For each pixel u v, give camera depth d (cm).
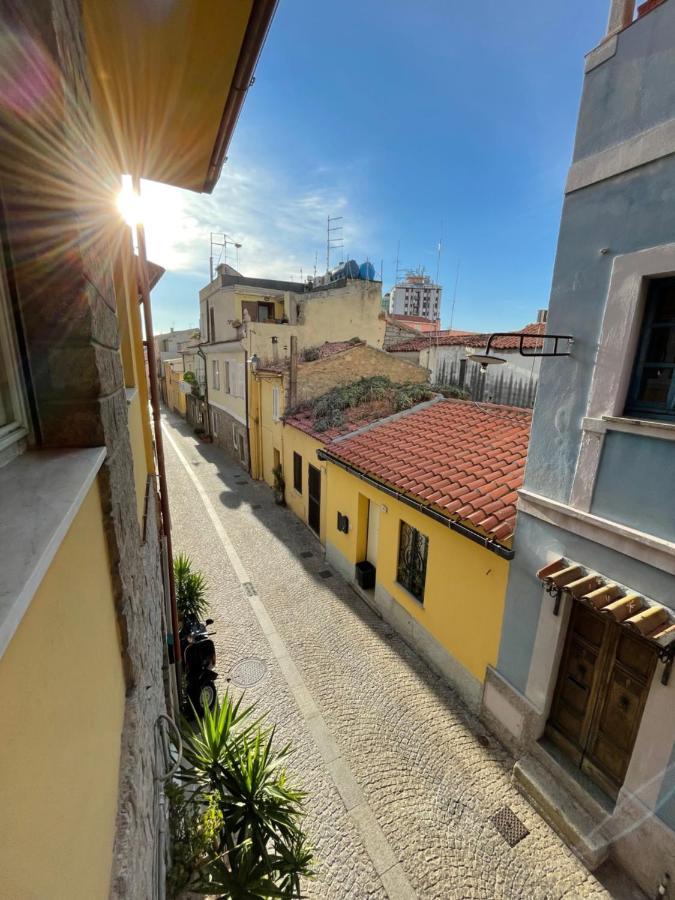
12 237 126
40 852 90
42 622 97
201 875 317
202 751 383
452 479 623
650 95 325
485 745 528
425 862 408
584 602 373
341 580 916
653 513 349
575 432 409
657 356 352
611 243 365
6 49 110
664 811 359
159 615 439
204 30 214
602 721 424
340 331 1798
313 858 407
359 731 546
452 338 1520
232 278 2072
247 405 1633
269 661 670
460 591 578
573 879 394
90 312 139
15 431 132
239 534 1141
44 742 95
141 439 444
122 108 289
